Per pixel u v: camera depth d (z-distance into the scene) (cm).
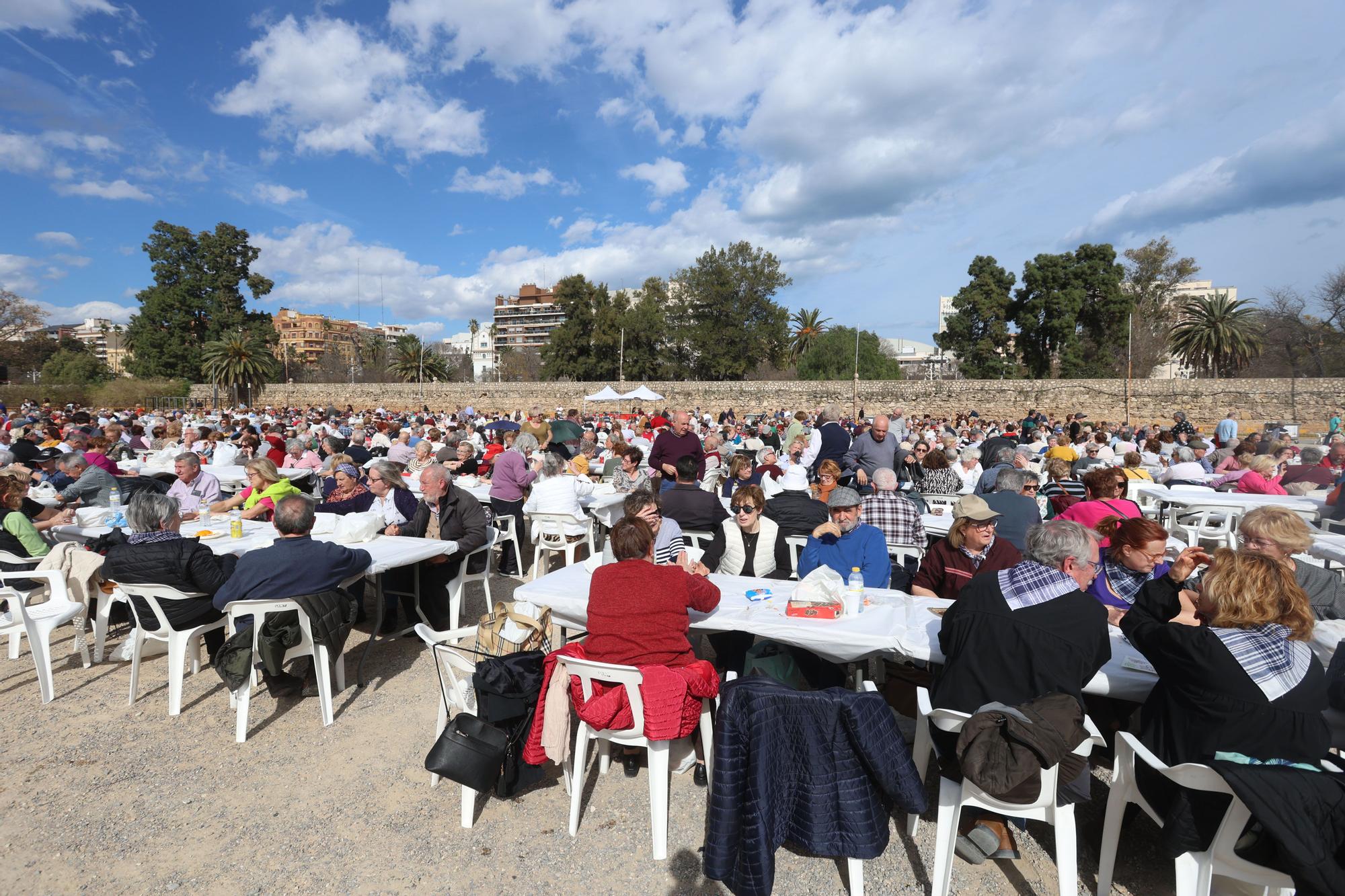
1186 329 4166
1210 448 1288
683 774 350
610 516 770
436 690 439
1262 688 221
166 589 394
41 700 421
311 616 379
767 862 240
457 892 262
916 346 10019
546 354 5525
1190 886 224
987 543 384
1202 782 220
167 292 5694
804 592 338
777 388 4009
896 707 354
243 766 350
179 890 262
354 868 276
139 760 355
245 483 983
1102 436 1477
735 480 645
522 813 313
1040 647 252
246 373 5234
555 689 298
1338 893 193
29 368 6228
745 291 5384
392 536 554
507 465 716
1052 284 4512
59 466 749
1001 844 271
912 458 988
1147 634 249
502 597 646
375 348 8394
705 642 539
